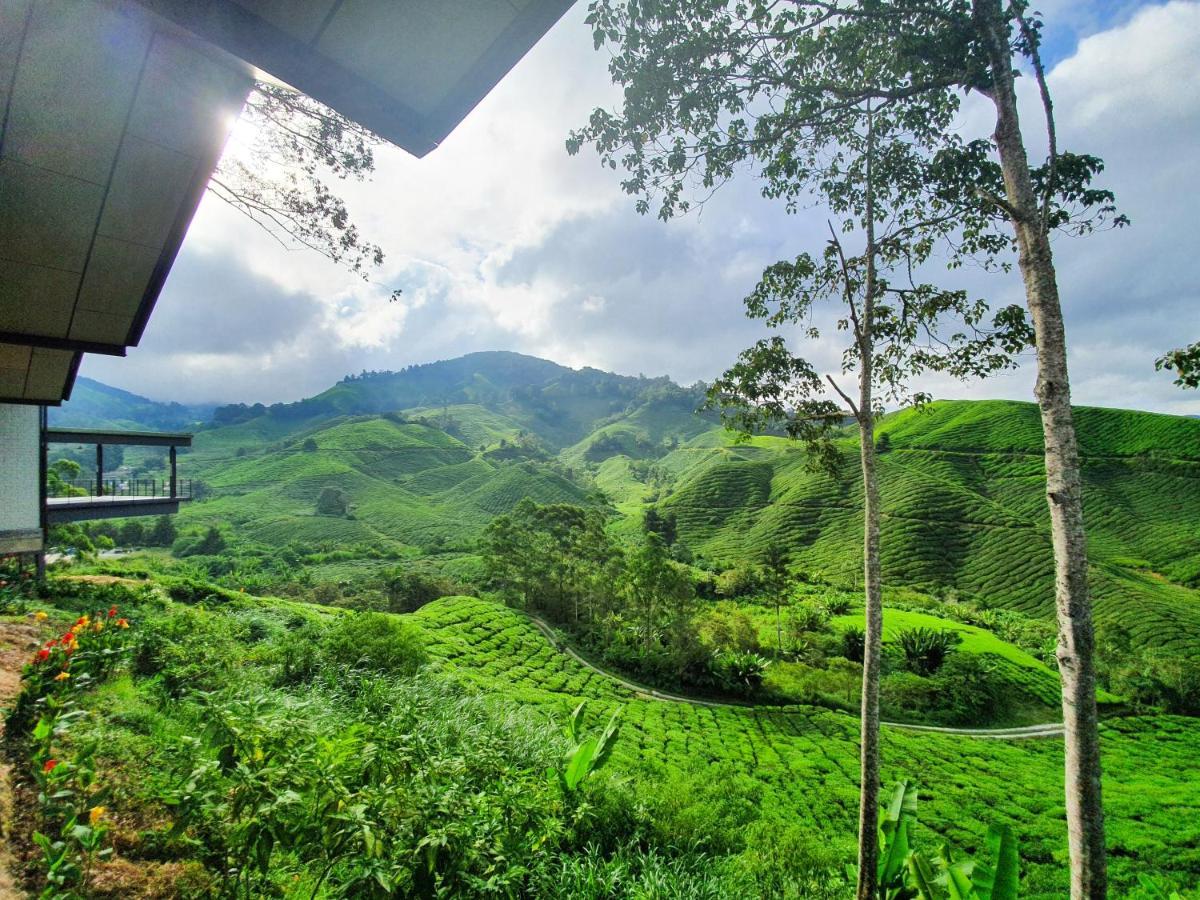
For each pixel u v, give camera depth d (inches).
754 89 309.6
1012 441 3661.4
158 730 263.9
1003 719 1412.4
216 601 904.9
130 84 128.8
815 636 1720.0
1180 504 2972.4
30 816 163.2
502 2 92.3
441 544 3270.2
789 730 1200.2
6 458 591.5
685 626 1496.1
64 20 111.4
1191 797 1046.4
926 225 375.6
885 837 329.4
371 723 254.8
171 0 88.6
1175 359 288.5
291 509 4035.4
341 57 99.9
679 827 351.6
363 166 262.4
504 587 1903.3
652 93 303.7
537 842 249.4
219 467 5433.1
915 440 3944.4
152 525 3324.3
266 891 167.0
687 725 1158.3
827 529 3201.3
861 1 269.6
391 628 622.8
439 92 109.6
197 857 158.2
